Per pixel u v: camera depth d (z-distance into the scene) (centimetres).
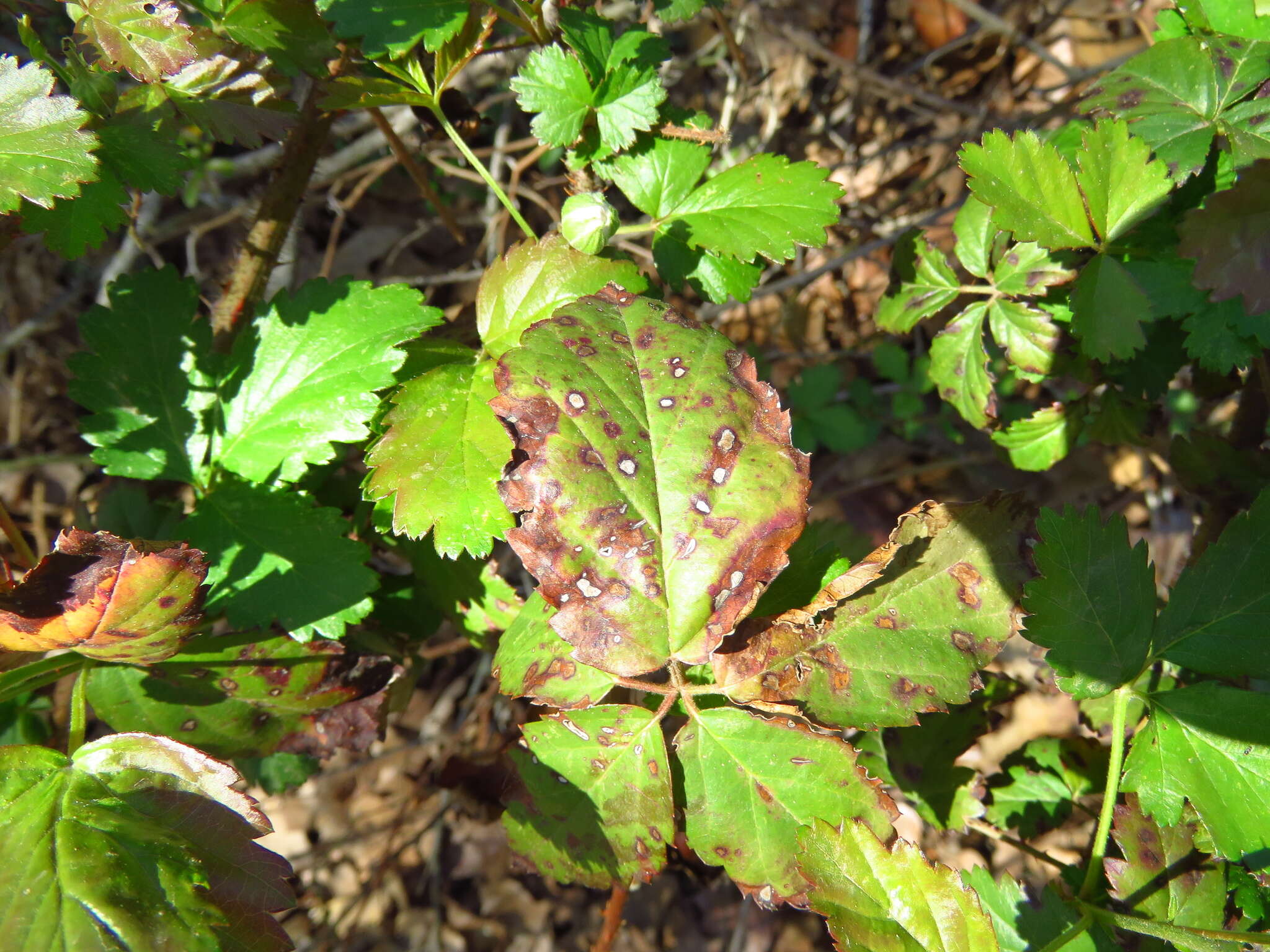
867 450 39
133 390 19
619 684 16
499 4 20
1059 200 18
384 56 19
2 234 18
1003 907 17
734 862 15
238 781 15
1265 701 16
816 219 19
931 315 21
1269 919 16
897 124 39
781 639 16
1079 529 16
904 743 21
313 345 18
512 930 31
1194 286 17
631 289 18
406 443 16
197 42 18
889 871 14
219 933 14
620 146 19
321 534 18
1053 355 20
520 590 27
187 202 32
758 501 15
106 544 15
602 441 15
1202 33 19
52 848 14
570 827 16
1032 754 22
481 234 39
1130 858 16
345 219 41
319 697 18
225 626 20
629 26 19
